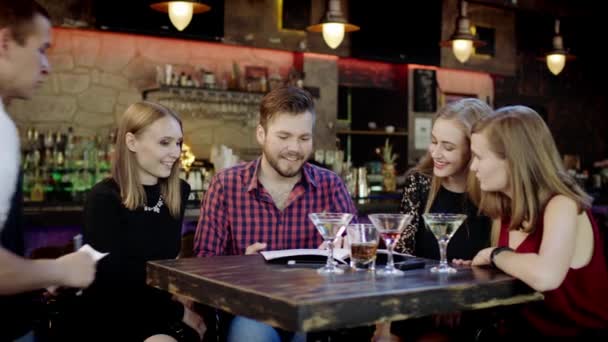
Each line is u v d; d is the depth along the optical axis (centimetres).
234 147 709
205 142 695
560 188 204
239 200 270
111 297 247
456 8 846
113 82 652
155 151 254
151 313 254
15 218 185
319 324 145
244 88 685
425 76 823
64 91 632
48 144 587
